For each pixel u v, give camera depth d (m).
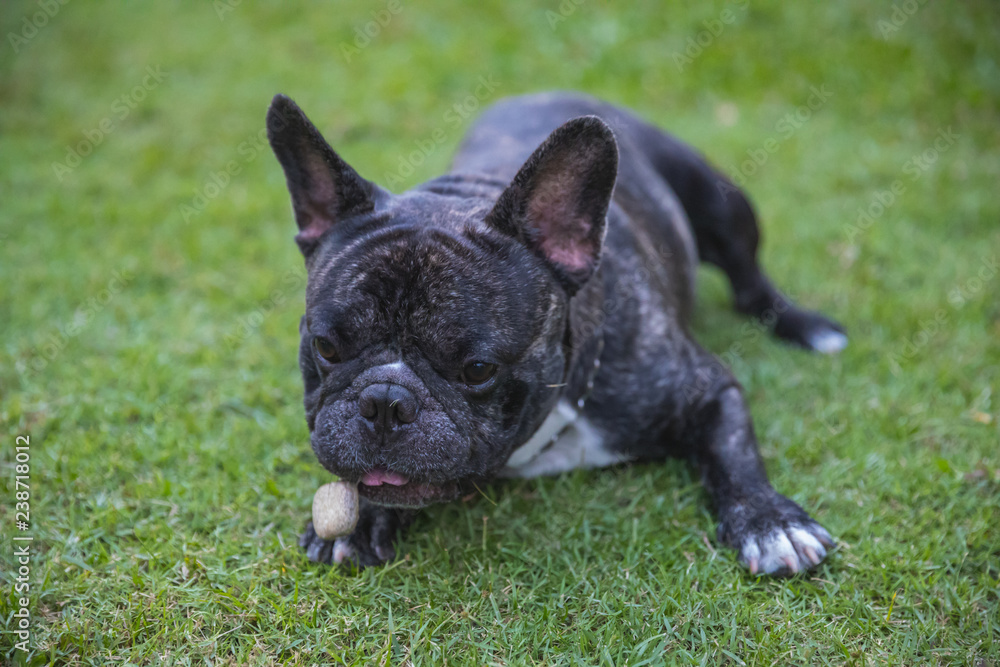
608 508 2.97
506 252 2.43
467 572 2.70
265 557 2.76
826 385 3.72
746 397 3.42
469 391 2.36
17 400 3.53
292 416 3.52
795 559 2.63
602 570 2.70
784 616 2.50
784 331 4.16
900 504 3.00
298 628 2.47
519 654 2.38
